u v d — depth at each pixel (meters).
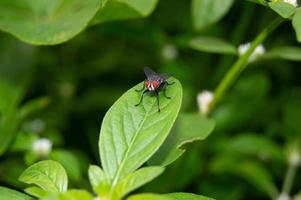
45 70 0.59
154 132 0.34
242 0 0.60
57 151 0.43
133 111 0.34
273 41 0.63
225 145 0.51
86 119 0.57
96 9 0.39
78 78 0.61
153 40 0.60
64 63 0.60
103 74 0.62
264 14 0.60
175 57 0.61
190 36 0.60
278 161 0.53
